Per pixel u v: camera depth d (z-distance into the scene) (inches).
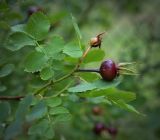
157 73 36.2
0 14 15.0
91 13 41.6
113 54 41.7
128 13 45.8
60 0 32.9
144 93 33.1
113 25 45.1
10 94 19.9
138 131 35.9
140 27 43.0
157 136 36.1
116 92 12.3
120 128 34.1
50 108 12.6
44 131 12.3
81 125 24.0
